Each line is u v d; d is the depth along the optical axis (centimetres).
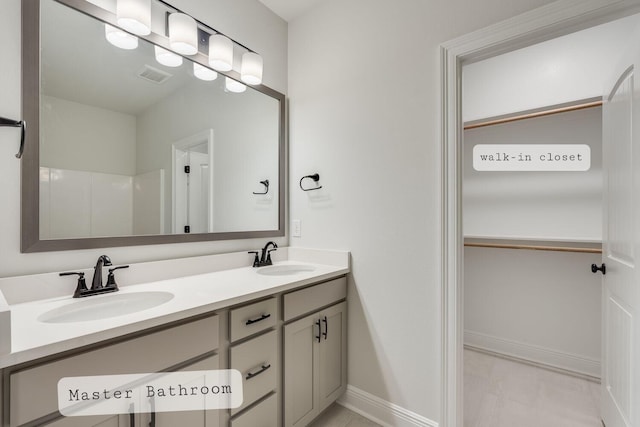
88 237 120
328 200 187
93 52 122
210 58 154
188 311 96
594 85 197
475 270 251
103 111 125
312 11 198
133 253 133
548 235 223
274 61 202
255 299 124
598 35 196
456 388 137
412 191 152
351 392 174
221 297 109
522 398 181
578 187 212
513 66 225
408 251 153
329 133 187
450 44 139
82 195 119
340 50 183
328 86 188
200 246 160
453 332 138
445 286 140
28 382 68
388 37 162
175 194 149
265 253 184
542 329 224
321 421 163
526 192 231
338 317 170
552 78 211
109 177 127
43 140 108
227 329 114
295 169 205
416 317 150
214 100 167
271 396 131
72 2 115
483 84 238
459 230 140
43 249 107
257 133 190
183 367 98
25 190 104
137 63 136
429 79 147
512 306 235
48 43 110
